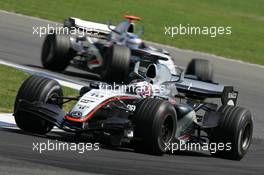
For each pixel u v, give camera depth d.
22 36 81.75
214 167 34.28
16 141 32.44
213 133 39.00
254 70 86.38
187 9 137.88
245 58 94.31
